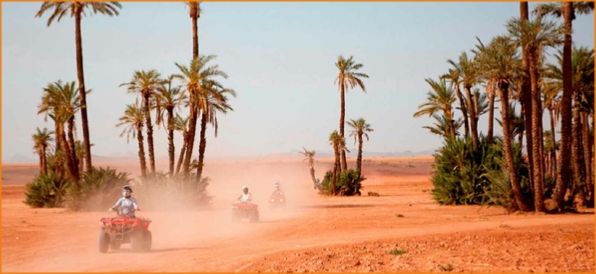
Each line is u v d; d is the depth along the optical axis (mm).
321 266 14000
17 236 21016
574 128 35094
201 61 38656
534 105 29562
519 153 35594
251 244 18547
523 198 30141
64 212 36562
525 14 30641
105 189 37812
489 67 29203
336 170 59000
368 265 14164
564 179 29984
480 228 22469
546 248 16656
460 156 38812
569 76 29891
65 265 13984
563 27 28406
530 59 29141
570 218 26484
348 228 23859
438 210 33781
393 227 23984
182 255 15828
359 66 59562
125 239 16359
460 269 13633
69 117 38844
